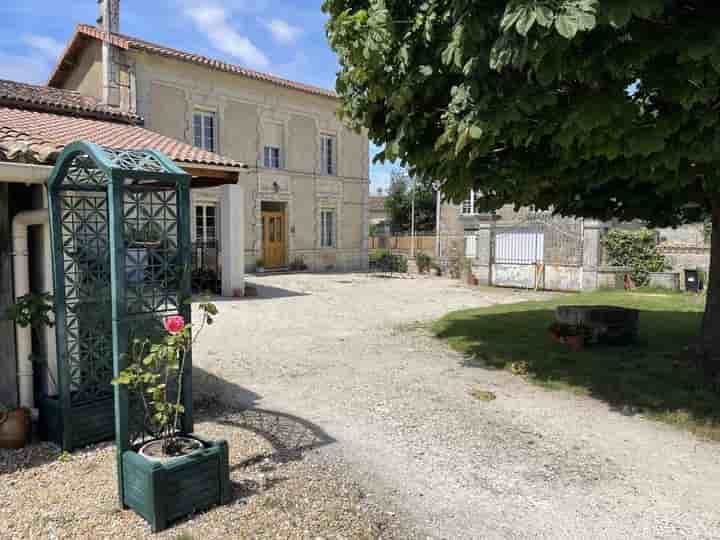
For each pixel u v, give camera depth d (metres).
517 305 12.23
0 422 3.90
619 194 6.73
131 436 3.29
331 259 22.58
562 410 5.02
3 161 3.75
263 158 19.61
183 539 2.75
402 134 4.79
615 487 3.48
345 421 4.68
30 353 4.27
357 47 4.23
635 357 6.75
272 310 11.49
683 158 4.17
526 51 3.08
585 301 12.53
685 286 14.86
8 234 4.27
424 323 10.01
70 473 3.55
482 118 3.67
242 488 3.36
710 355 6.14
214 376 6.12
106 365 4.17
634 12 2.79
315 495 3.30
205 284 14.42
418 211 37.19
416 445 4.16
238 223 13.57
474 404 5.19
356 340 8.33
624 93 3.53
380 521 3.02
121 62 15.11
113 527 2.87
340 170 22.67
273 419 4.70
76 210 4.00
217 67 17.28
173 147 7.71
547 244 16.66
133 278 3.40
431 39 4.15
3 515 2.98
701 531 2.96
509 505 3.24
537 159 5.24
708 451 4.07
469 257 21.00
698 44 3.10
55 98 9.96
